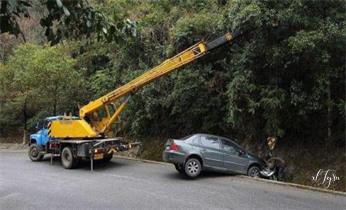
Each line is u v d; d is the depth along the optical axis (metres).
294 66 14.55
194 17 19.31
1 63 30.61
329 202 10.98
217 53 18.48
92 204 10.76
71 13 4.12
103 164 18.23
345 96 14.77
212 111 18.92
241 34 15.70
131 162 18.83
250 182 13.80
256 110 16.22
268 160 15.88
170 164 18.03
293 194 11.94
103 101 17.66
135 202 10.93
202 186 13.10
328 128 15.55
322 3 13.59
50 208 10.40
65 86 26.27
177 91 19.03
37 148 19.62
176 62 16.97
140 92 20.50
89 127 17.45
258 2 13.95
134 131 22.00
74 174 15.72
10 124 31.03
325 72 13.97
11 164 18.69
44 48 26.84
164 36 21.25
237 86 15.70
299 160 15.96
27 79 25.64
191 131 20.27
